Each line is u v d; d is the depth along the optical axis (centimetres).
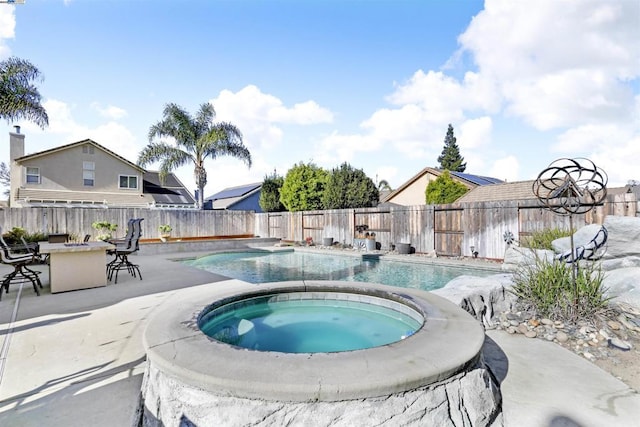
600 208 686
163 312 285
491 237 873
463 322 258
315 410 164
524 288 428
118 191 1881
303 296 391
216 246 1334
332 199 1727
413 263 918
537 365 288
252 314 362
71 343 328
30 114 1225
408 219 1071
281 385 163
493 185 1666
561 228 716
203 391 176
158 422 195
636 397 238
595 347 321
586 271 402
